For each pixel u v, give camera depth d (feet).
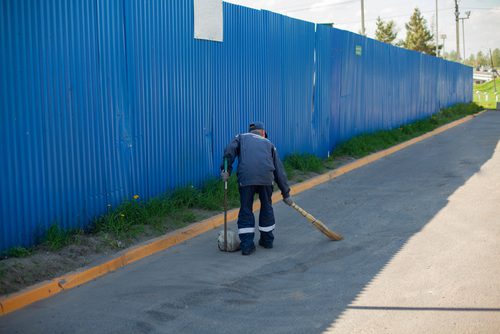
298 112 41.81
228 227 26.76
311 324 15.52
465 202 30.68
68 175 22.57
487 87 240.12
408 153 53.16
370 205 31.01
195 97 30.48
